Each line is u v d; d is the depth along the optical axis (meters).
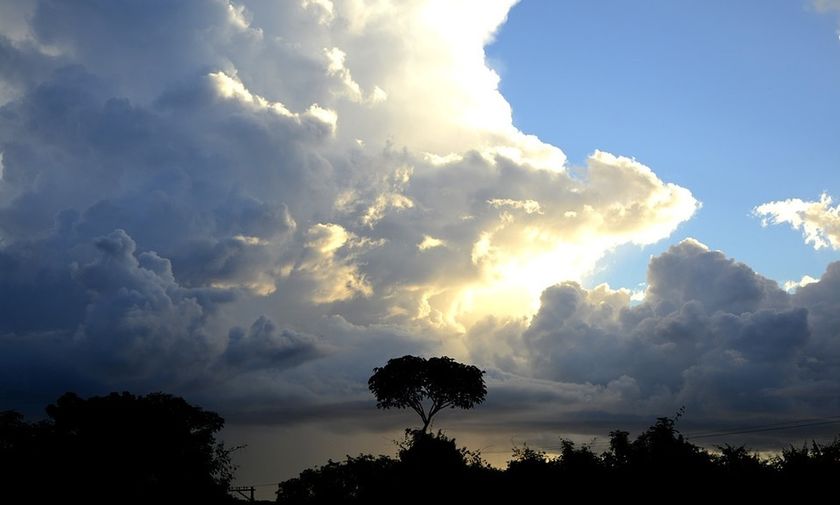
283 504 65.25
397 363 83.94
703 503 41.31
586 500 44.47
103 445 54.47
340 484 61.47
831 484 39.00
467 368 83.62
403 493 52.88
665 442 44.34
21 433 54.72
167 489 55.91
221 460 60.03
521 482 47.22
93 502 53.28
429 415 83.94
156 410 57.31
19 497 51.56
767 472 41.00
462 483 51.03
